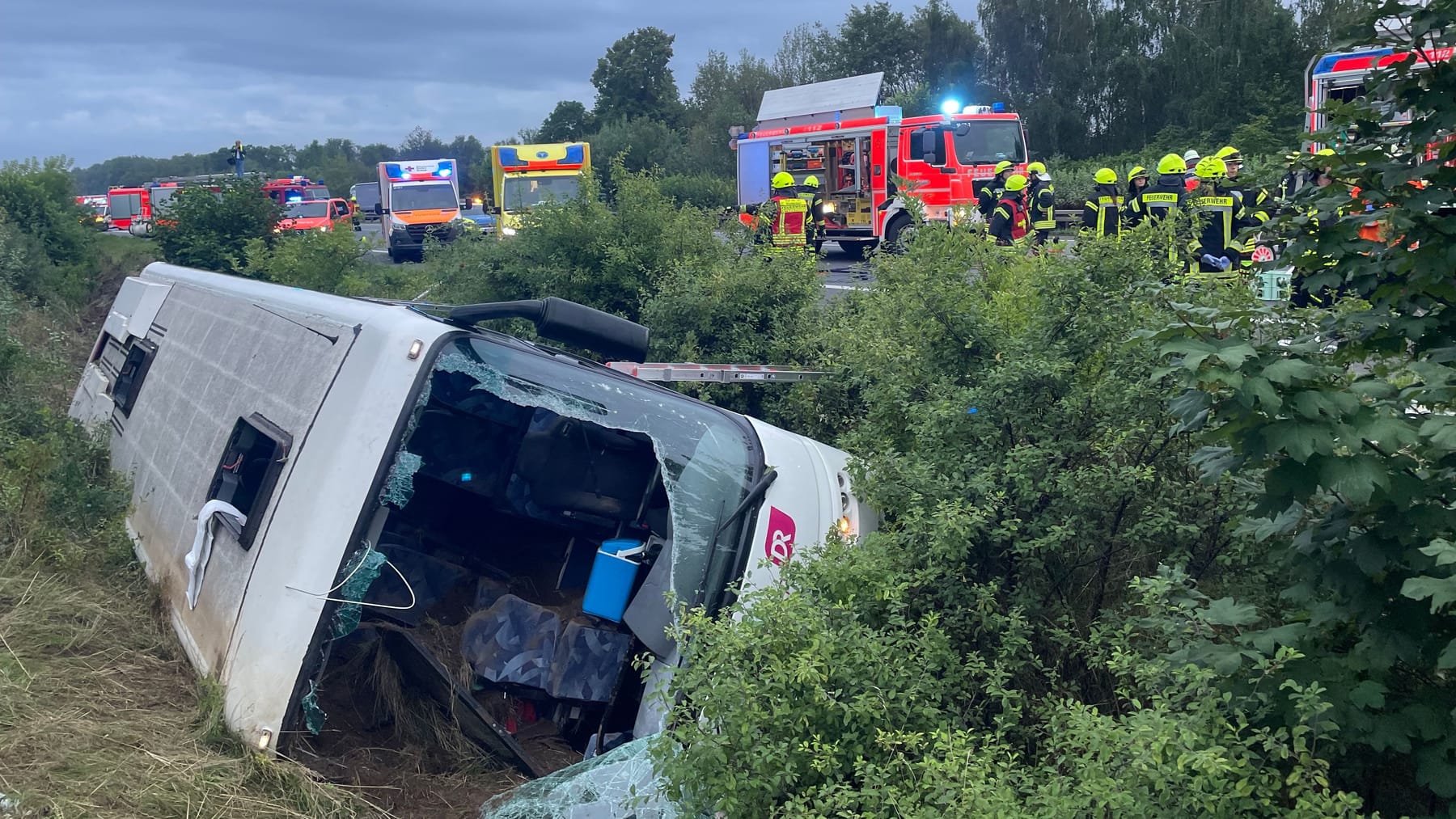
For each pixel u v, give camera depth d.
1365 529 2.59
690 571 3.58
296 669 2.98
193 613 3.61
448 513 4.50
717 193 25.19
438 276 10.42
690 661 2.97
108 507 4.93
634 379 4.14
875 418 4.83
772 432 4.25
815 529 3.89
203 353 4.90
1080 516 3.61
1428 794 2.70
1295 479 2.41
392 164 29.91
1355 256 2.82
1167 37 51.94
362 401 3.25
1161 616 2.86
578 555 4.32
